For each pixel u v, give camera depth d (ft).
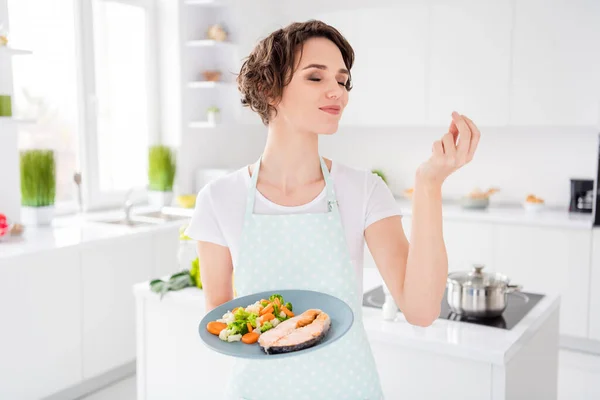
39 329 9.57
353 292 3.65
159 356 7.60
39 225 11.51
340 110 3.37
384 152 16.31
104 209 13.66
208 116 14.99
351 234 3.64
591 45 12.37
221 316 3.50
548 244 12.38
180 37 14.49
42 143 12.50
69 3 12.69
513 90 13.25
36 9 12.05
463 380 5.66
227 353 3.00
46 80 12.39
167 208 13.74
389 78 14.66
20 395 9.37
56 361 9.89
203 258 3.83
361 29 14.92
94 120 13.25
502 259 12.89
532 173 14.56
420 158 15.81
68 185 13.16
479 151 15.15
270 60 3.30
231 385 3.79
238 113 15.40
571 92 12.67
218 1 14.55
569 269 12.23
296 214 3.61
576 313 12.26
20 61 11.87
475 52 13.56
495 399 5.50
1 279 8.96
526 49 13.03
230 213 3.69
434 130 15.52
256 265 3.64
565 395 10.43
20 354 9.32
